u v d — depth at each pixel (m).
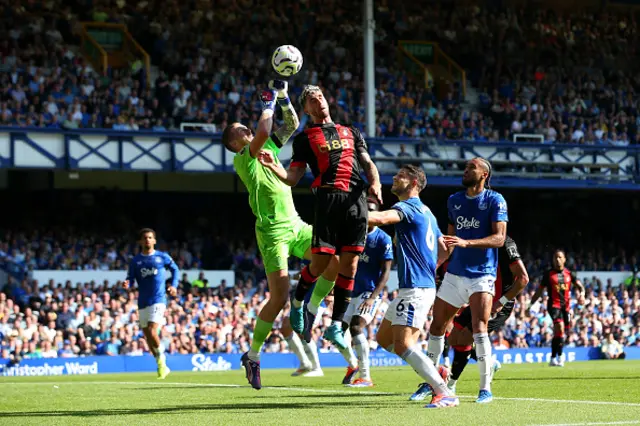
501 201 9.47
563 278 21.73
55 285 28.89
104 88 33.41
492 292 9.66
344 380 13.69
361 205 9.10
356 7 41.69
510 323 29.69
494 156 33.66
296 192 37.44
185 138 30.52
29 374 23.62
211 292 29.69
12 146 28.53
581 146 34.53
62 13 36.50
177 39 37.50
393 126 35.88
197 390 12.88
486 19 44.22
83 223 34.19
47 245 30.77
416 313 8.95
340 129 9.12
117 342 25.73
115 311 26.44
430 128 36.31
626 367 21.05
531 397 10.66
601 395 11.01
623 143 39.56
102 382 16.55
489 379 9.66
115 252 32.09
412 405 9.30
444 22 43.69
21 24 34.66
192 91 34.75
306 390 12.34
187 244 33.62
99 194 34.69
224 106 34.25
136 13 37.91
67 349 25.12
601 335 30.75
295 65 9.30
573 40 44.72
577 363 24.72
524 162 33.62
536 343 29.98
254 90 35.72
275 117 34.34
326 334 11.17
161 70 36.00
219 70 36.09
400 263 9.07
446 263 11.84
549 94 40.84
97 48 35.34
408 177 9.20
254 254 34.34
